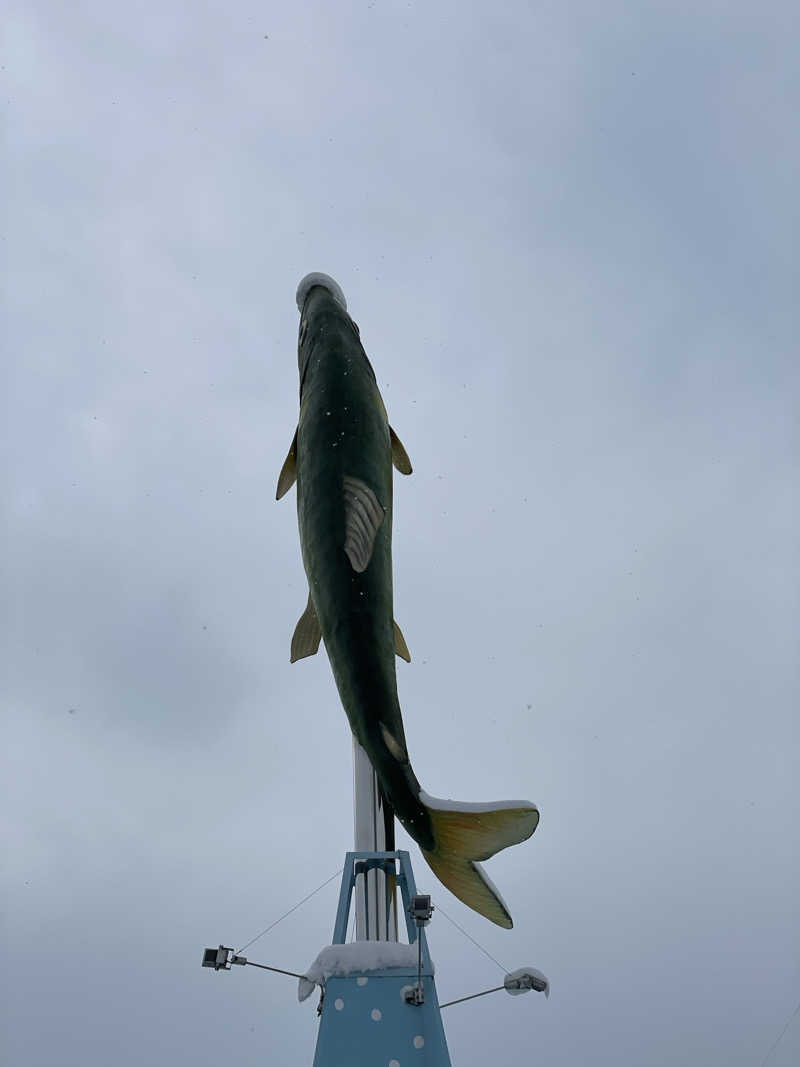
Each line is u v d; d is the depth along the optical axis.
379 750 16.17
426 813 15.76
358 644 16.72
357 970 15.66
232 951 15.98
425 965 15.70
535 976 15.98
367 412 18.59
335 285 21.69
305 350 20.02
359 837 16.89
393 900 16.80
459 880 15.45
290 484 20.20
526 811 15.36
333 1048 15.20
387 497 18.17
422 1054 15.12
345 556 17.23
